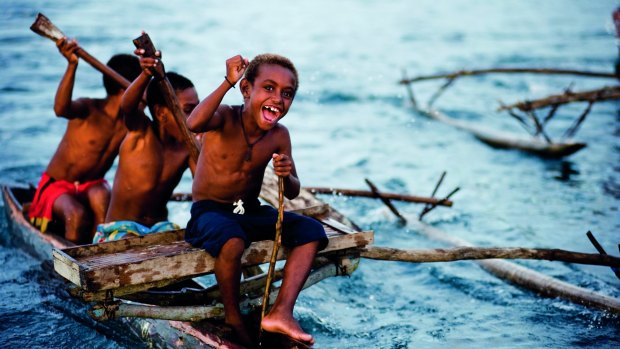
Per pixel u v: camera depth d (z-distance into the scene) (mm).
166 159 4543
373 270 5539
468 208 7109
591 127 10867
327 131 10305
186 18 21031
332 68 15055
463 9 26875
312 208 4238
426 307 4828
